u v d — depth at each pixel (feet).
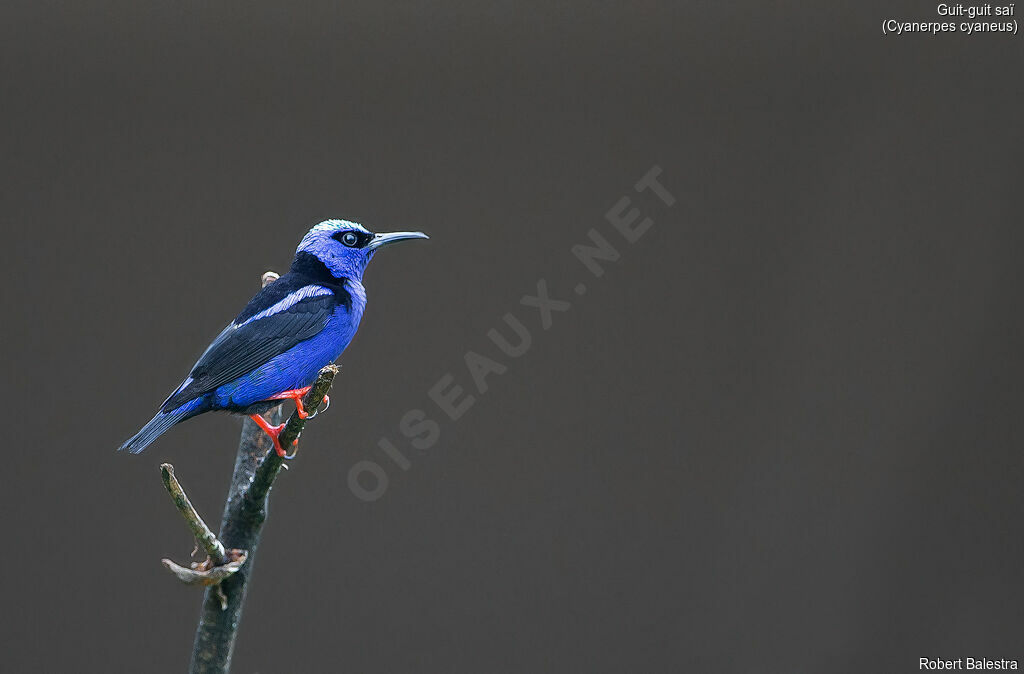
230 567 16.96
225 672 18.83
